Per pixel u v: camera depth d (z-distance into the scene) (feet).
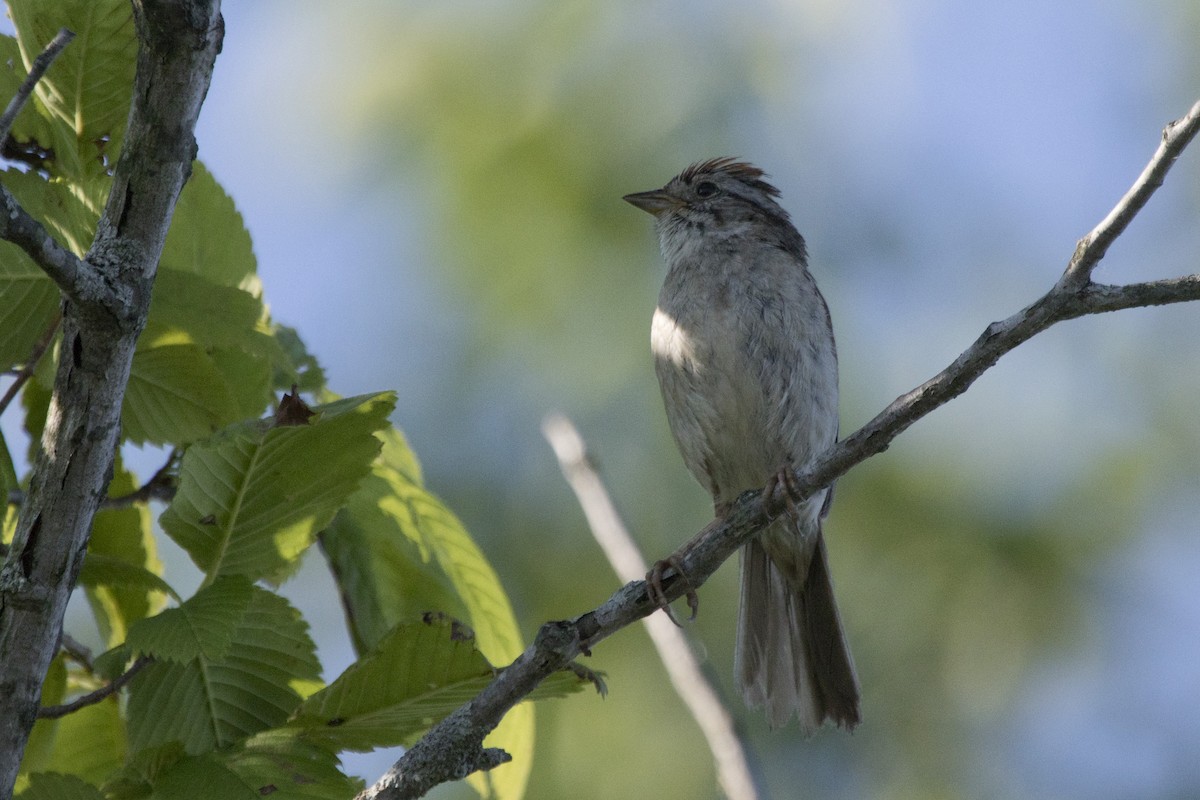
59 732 20.13
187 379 19.76
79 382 14.51
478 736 16.60
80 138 18.79
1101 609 31.81
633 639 31.96
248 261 21.57
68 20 18.22
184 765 16.99
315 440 17.99
